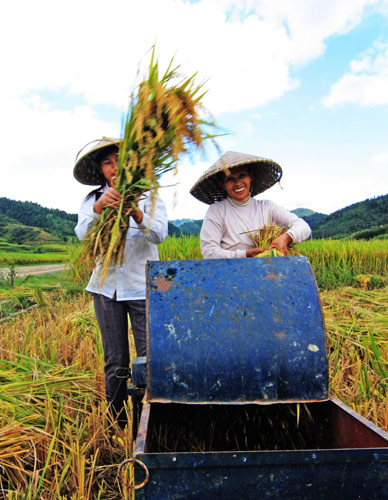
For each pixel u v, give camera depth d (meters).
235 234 3.14
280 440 2.23
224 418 2.26
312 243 12.00
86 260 2.46
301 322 1.97
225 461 1.43
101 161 2.96
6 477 2.37
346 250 11.51
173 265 2.13
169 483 1.44
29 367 3.57
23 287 8.80
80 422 2.90
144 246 2.97
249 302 2.01
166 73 2.31
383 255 11.26
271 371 1.89
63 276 11.04
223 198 3.55
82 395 3.16
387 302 6.35
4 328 5.55
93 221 2.46
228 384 1.87
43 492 2.19
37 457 2.47
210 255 3.06
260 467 1.45
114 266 2.48
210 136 2.17
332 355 4.07
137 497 1.44
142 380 2.10
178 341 1.92
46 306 7.22
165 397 1.87
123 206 2.36
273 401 1.88
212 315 1.98
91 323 5.51
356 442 1.78
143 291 2.96
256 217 3.17
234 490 1.45
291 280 2.08
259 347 1.91
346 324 4.94
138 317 2.97
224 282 2.07
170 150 2.25
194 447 2.24
